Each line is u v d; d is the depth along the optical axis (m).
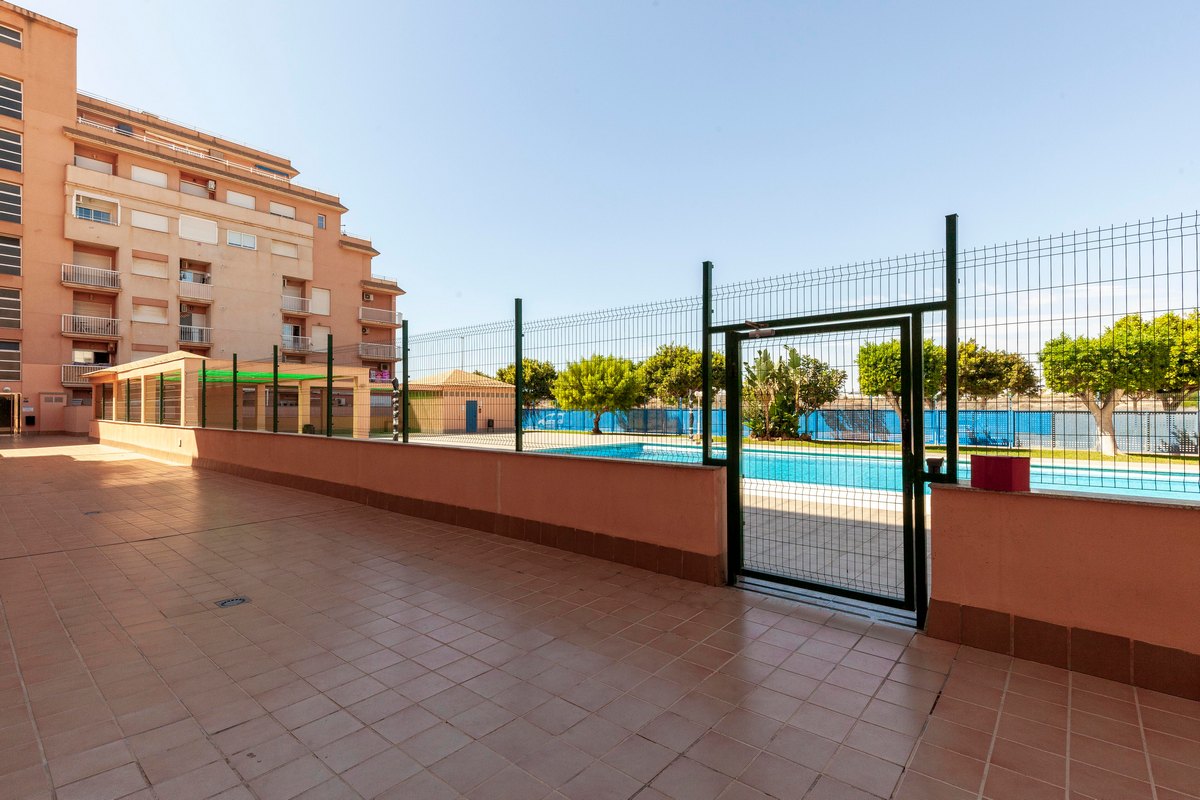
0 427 27.47
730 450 4.97
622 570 5.34
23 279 28.22
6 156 28.11
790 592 4.70
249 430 12.23
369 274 43.47
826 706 2.94
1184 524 3.01
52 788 2.30
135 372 18.69
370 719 2.84
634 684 3.19
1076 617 3.30
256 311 36.56
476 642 3.77
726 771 2.42
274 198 38.38
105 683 3.22
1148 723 2.76
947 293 3.94
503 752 2.56
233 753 2.55
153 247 32.28
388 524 7.36
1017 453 3.72
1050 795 2.25
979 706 2.93
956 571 3.72
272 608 4.41
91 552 6.08
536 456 6.33
